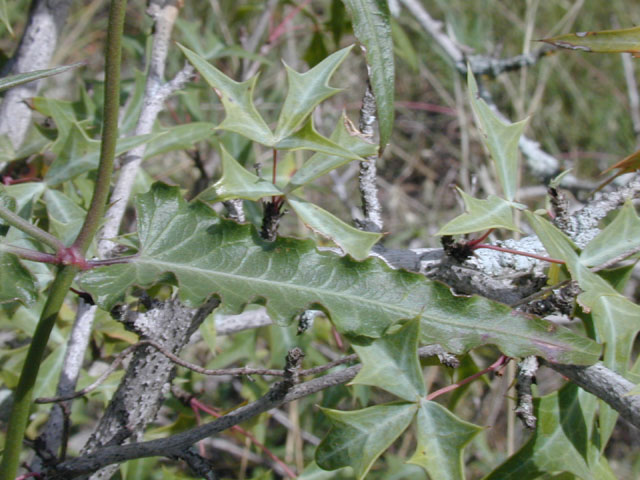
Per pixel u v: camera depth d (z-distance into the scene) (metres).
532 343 0.20
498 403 0.53
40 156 0.34
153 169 0.63
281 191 0.21
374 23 0.23
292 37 0.69
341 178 0.70
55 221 0.24
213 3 0.60
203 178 0.41
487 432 0.57
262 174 0.29
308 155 0.53
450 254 0.23
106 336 0.33
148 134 0.27
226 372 0.22
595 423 0.22
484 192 0.61
